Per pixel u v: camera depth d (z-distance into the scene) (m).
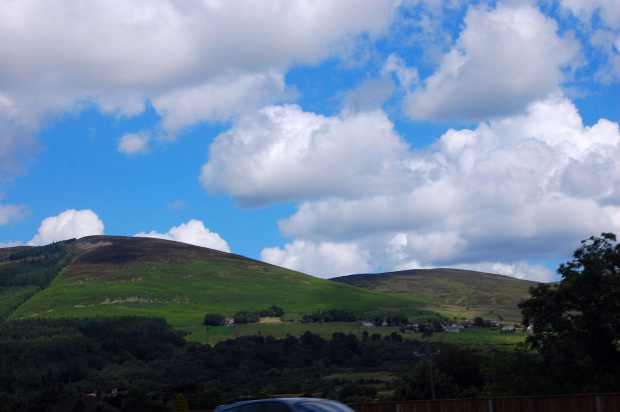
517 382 32.00
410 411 20.06
